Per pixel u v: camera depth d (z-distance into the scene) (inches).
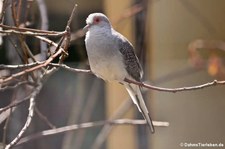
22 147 483.5
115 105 550.9
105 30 345.4
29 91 405.1
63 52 287.4
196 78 573.3
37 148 499.2
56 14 567.8
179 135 567.8
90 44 344.2
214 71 485.4
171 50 565.6
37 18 445.1
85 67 527.5
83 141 551.8
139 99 358.9
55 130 422.3
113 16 542.0
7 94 521.7
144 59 552.1
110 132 542.6
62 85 547.8
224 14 587.5
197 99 570.6
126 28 537.6
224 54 539.5
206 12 583.2
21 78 343.9
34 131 480.7
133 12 495.5
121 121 418.9
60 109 547.8
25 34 289.6
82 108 547.8
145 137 557.0
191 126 567.8
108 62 343.6
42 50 381.4
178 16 569.9
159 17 565.9
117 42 346.9
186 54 565.9
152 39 559.2
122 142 553.0
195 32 573.3
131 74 357.4
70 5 565.9
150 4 534.3
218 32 581.3
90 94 536.4
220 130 570.9
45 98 546.0
